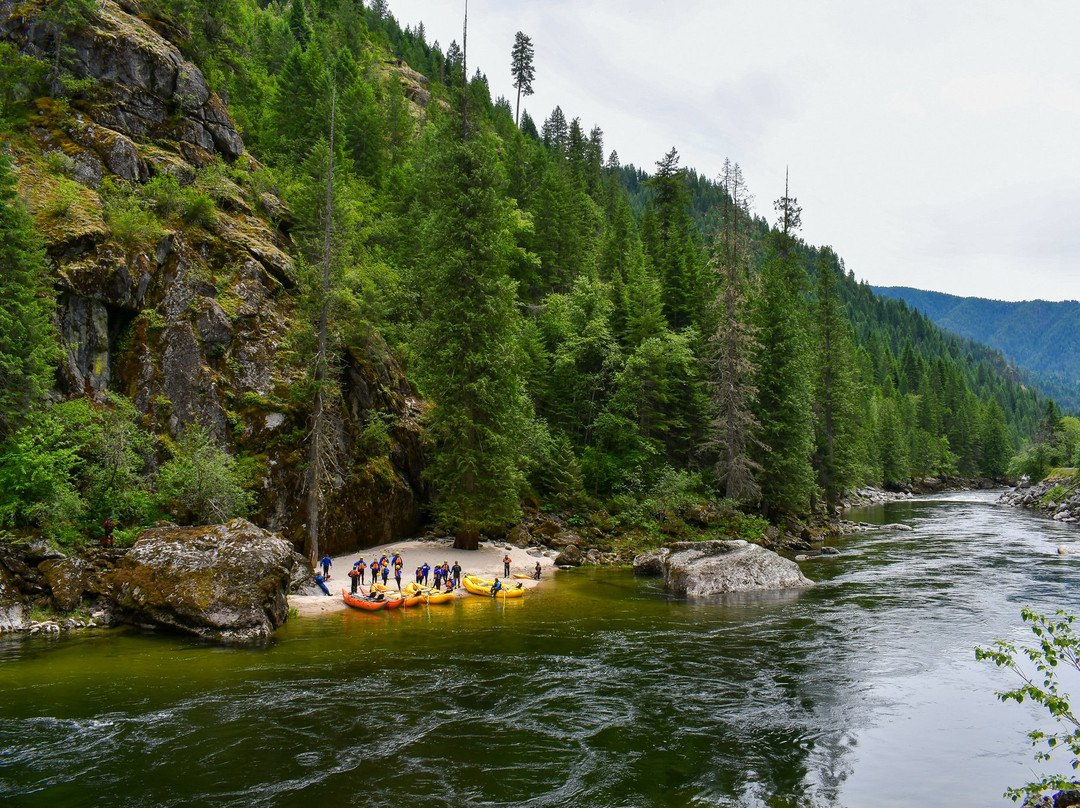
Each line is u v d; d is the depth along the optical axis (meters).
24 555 22.48
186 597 21.73
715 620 26.05
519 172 82.44
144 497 26.78
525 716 15.84
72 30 38.16
